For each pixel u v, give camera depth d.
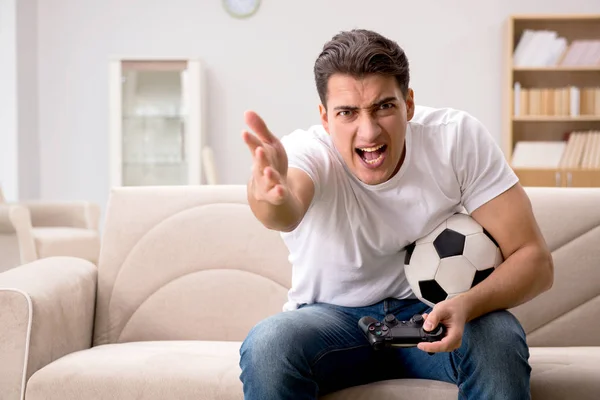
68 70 6.38
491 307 1.41
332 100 1.40
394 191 1.51
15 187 6.00
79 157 6.41
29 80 6.23
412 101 1.50
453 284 1.48
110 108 5.99
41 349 1.66
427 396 1.47
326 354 1.48
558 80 6.16
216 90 6.36
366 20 6.27
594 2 6.16
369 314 1.59
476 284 1.49
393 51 1.40
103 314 2.04
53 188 6.42
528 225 1.50
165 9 6.34
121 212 2.10
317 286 1.62
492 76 6.24
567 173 5.89
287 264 2.02
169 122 6.03
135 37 6.36
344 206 1.51
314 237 1.55
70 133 6.40
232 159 6.38
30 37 6.24
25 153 6.15
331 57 1.39
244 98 6.35
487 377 1.35
